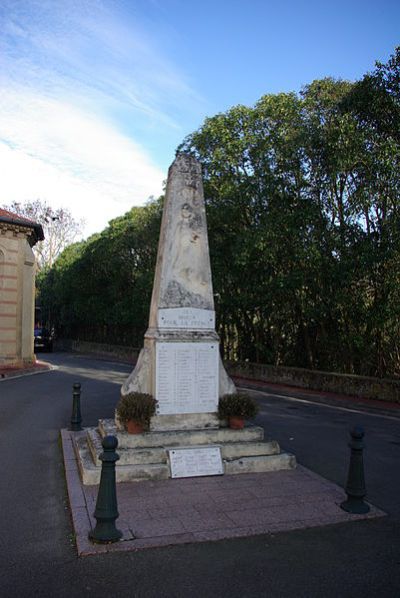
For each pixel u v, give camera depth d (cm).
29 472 757
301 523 545
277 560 466
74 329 5341
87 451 784
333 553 482
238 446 743
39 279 5450
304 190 1788
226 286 2175
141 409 729
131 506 582
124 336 4081
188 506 586
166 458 705
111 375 2348
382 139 1507
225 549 486
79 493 627
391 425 1210
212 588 417
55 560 465
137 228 3077
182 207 848
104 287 4003
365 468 805
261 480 689
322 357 1997
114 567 449
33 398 1545
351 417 1324
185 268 825
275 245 1717
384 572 447
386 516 577
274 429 1126
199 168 877
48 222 5372
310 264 1680
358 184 1583
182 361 780
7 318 2455
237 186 1883
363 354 1728
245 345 2427
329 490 653
